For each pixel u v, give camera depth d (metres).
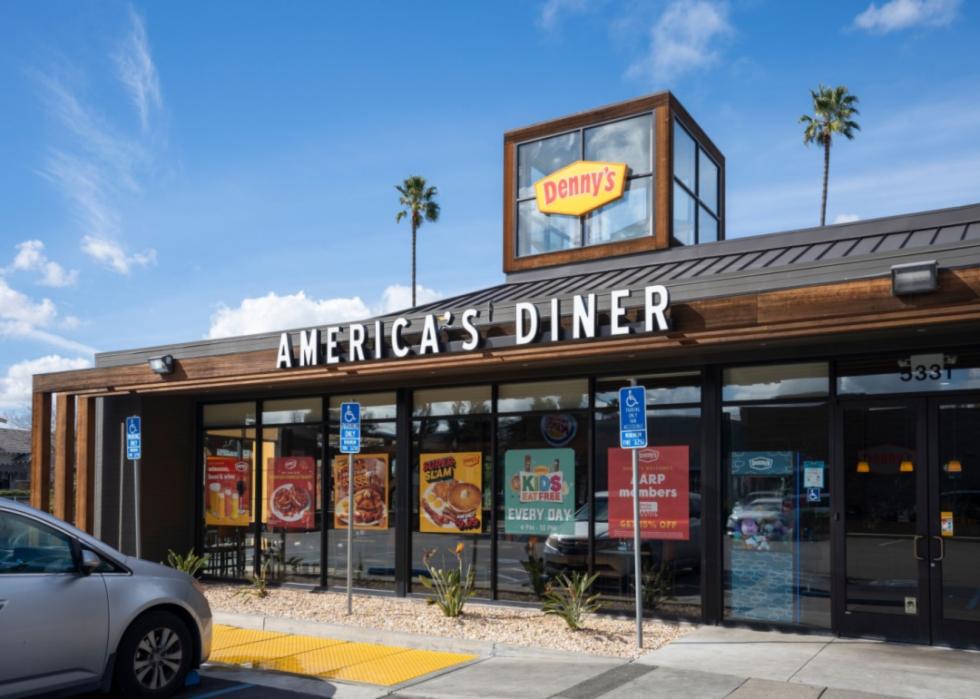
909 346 9.23
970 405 8.97
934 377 9.15
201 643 7.88
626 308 9.59
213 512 15.07
